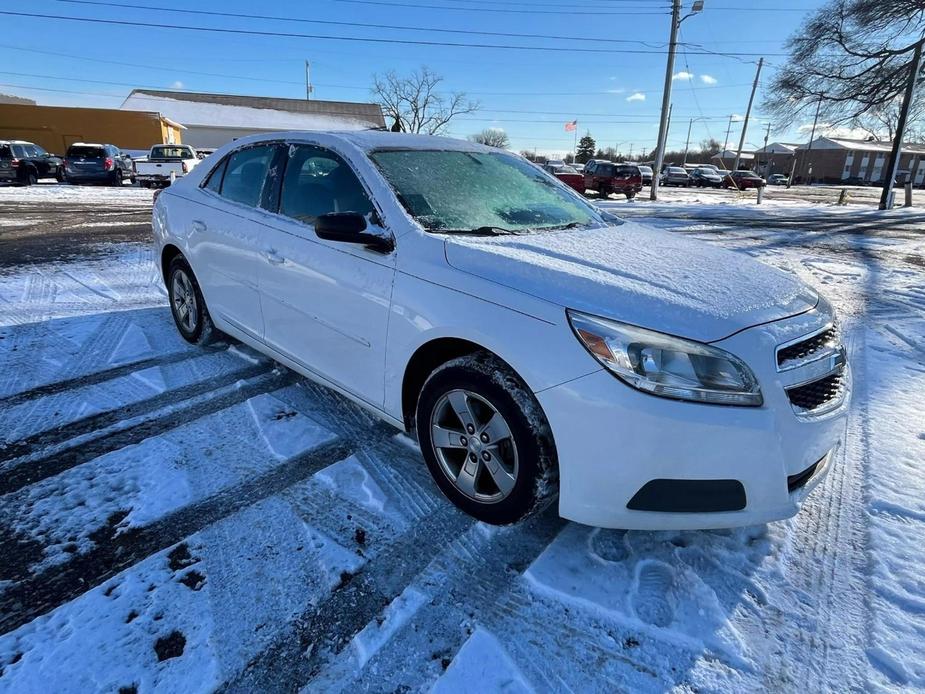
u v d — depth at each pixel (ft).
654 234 10.11
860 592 6.79
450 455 8.05
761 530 7.86
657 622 6.32
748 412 6.17
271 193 10.60
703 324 6.37
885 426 10.75
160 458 9.04
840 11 66.18
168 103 156.87
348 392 9.29
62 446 9.29
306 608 6.33
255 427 10.10
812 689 5.62
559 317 6.54
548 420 6.59
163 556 6.99
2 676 5.36
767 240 35.19
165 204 13.35
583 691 5.52
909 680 5.71
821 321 7.20
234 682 5.45
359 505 8.09
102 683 5.35
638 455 6.21
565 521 7.93
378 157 9.42
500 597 6.59
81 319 15.58
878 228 43.21
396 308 7.99
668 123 81.30
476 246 7.80
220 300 12.00
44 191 57.31
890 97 66.23
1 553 6.93
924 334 16.21
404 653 5.84
